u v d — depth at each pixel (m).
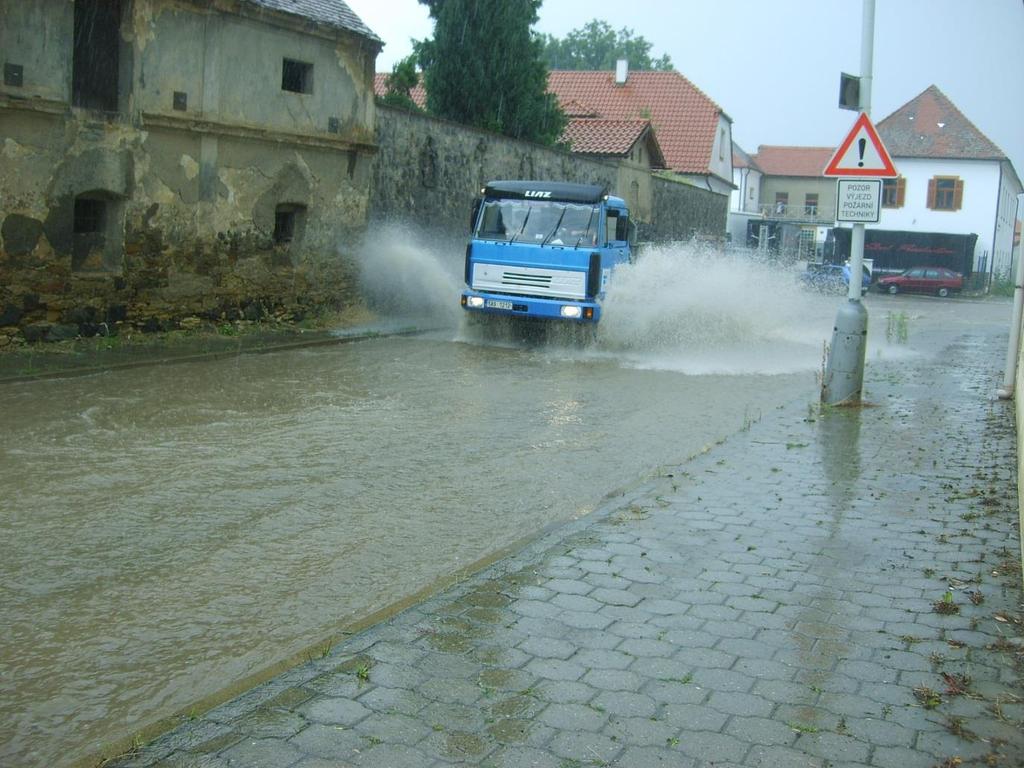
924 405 12.50
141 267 15.83
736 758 3.92
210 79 16.52
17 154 13.78
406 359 15.71
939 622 5.29
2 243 13.72
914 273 53.44
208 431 9.98
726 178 55.75
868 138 11.90
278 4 17.55
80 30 14.76
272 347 16.00
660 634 5.09
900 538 6.78
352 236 20.09
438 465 8.96
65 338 14.73
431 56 28.67
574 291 16.94
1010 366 13.09
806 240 61.19
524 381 13.96
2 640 5.10
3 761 3.97
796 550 6.49
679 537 6.73
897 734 4.12
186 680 4.72
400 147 21.41
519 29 28.72
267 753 3.87
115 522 7.02
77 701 4.50
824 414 11.70
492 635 5.04
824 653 4.89
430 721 4.15
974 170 60.75
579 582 5.82
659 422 11.30
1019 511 7.26
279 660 4.92
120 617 5.43
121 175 15.25
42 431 9.67
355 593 5.86
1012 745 4.04
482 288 17.61
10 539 6.60
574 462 9.23
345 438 9.91
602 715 4.23
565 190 17.50
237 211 17.41
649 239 37.56
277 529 7.00
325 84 18.91
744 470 8.75
